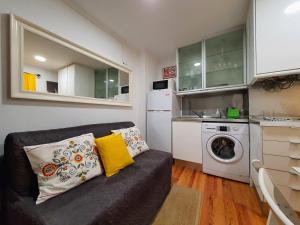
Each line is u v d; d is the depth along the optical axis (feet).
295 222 1.41
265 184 1.46
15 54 3.88
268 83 6.66
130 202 3.43
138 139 6.30
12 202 3.13
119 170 4.56
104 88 6.86
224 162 6.98
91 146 4.40
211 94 9.52
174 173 7.59
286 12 4.75
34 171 3.24
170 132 8.93
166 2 5.50
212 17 6.43
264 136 4.78
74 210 2.75
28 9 4.23
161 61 11.25
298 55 4.62
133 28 7.18
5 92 3.80
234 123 6.82
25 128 4.17
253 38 5.27
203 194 5.70
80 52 5.74
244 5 5.72
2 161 3.66
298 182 4.36
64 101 5.16
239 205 5.02
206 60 8.62
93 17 6.27
